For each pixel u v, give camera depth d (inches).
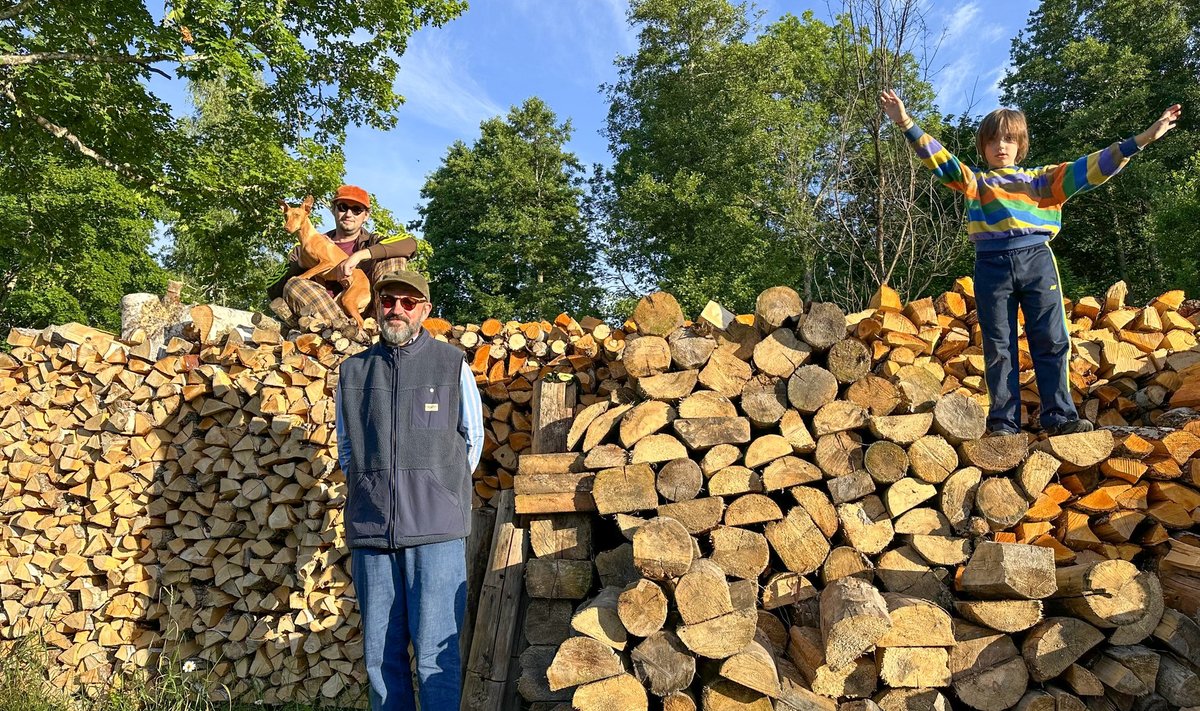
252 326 225.5
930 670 92.0
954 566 103.4
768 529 105.3
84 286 874.8
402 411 110.2
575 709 89.4
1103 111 844.6
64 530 202.4
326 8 505.7
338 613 181.8
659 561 90.9
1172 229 701.9
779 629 102.4
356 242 225.6
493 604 117.7
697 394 112.1
